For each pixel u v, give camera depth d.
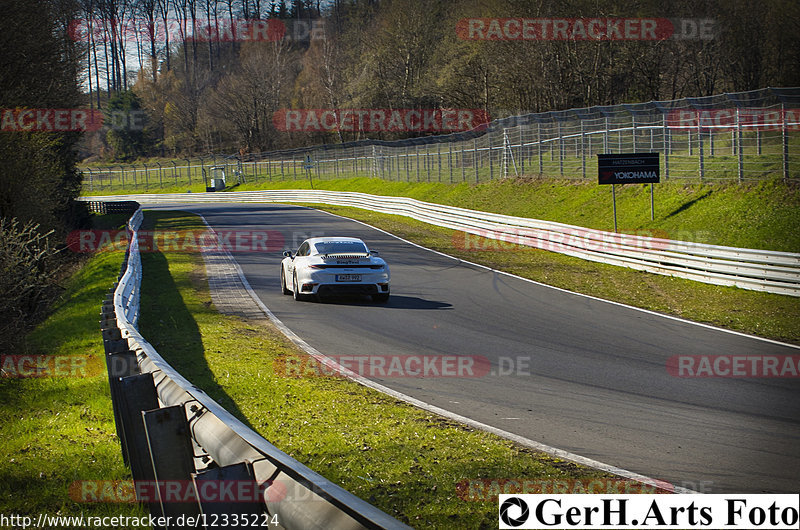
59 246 32.94
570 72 59.84
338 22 131.88
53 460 7.14
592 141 42.72
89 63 36.56
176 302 18.70
